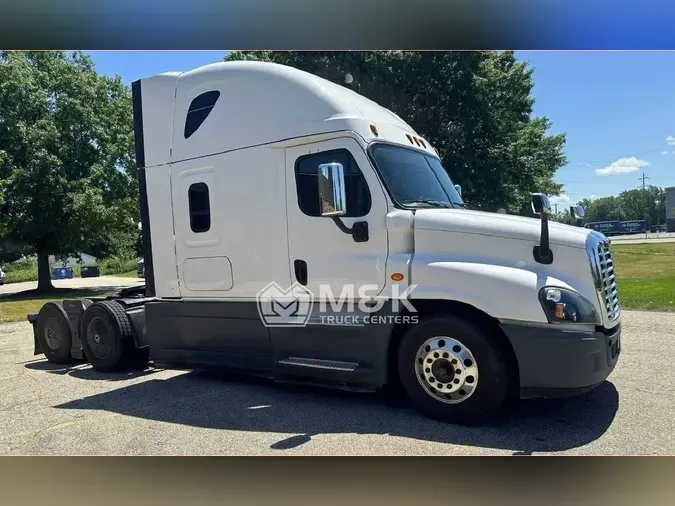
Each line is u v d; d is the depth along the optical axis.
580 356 4.17
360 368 5.00
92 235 28.59
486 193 22.03
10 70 26.70
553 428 4.43
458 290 4.49
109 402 5.71
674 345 7.39
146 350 7.41
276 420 4.86
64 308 8.03
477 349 4.43
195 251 6.04
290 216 5.37
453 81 21.12
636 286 14.34
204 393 5.89
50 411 5.49
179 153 6.15
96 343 7.43
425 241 4.77
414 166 5.55
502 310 4.32
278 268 5.46
